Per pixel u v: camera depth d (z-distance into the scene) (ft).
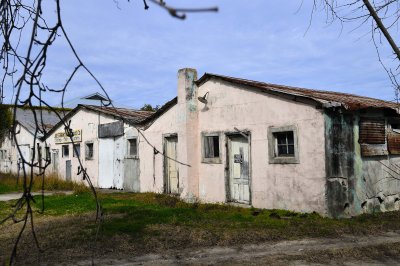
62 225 29.86
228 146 41.34
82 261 21.12
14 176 78.33
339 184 32.58
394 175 37.24
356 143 34.14
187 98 43.96
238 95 40.01
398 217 32.58
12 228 29.43
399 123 38.55
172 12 3.66
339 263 20.72
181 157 44.57
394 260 21.25
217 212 35.63
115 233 26.58
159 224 29.71
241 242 25.05
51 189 62.08
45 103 6.92
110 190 57.82
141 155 53.52
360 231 27.61
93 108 63.16
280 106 35.86
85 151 66.28
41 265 20.35
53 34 6.78
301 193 33.91
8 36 7.86
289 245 24.36
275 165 36.22
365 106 32.37
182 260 21.47
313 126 33.01
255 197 37.99
